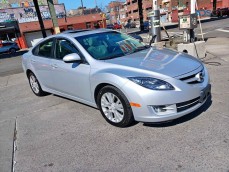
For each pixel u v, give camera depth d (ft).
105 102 13.24
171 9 195.31
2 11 142.72
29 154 11.66
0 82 29.48
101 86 13.24
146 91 11.18
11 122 15.83
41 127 14.46
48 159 11.08
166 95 11.08
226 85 17.17
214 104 14.15
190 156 9.91
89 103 14.66
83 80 14.06
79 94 15.03
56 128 14.03
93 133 12.83
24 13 147.54
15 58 67.67
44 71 17.63
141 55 13.94
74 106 16.94
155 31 34.17
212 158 9.60
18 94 22.38
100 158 10.65
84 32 16.28
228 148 10.05
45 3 164.45
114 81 12.01
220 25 72.49
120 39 16.15
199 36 48.39
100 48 14.69
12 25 141.38
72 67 14.69
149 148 10.82
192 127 11.96
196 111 13.52
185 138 11.15
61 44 16.06
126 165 9.95
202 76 12.53
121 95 11.98
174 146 10.69
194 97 11.60
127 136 12.03
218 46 32.71
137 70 11.89
